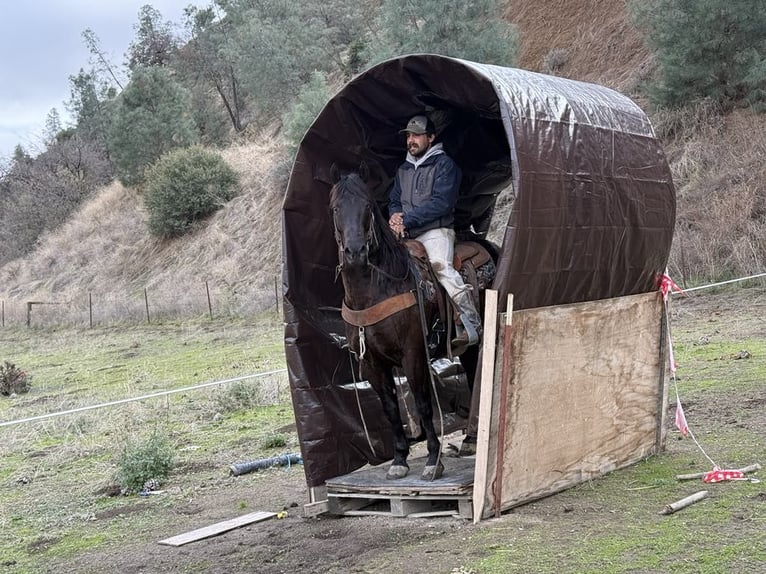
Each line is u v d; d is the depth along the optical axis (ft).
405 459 22.57
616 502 19.77
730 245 60.03
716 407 29.66
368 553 18.49
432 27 79.20
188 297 95.71
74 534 23.84
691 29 69.36
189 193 115.96
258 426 37.50
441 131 24.56
